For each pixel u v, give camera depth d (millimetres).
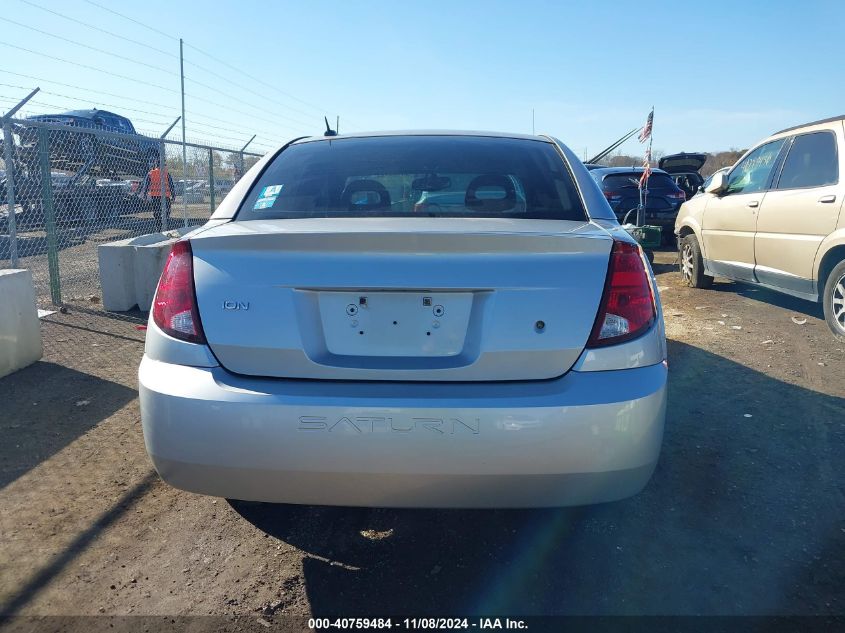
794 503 2926
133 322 6426
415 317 2070
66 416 3957
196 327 2113
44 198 6918
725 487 3068
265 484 2062
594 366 2055
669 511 2873
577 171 2848
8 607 2275
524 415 1969
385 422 1974
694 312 6785
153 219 11141
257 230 2219
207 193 12945
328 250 2088
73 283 8359
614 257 2150
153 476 3219
